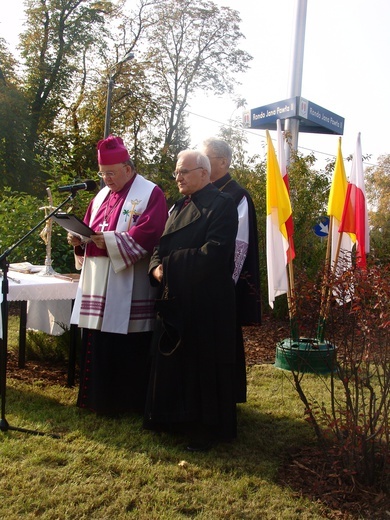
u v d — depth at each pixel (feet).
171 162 71.87
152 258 12.79
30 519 8.71
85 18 75.87
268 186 18.94
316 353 17.40
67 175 33.42
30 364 17.99
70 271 31.01
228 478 10.44
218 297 11.49
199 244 11.60
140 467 10.61
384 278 9.61
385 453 10.12
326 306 10.83
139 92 79.77
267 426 13.17
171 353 11.22
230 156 13.76
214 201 11.76
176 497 9.54
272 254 18.94
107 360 13.32
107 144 13.69
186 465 10.82
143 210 13.67
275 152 19.06
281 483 10.35
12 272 18.07
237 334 12.98
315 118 26.02
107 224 13.89
